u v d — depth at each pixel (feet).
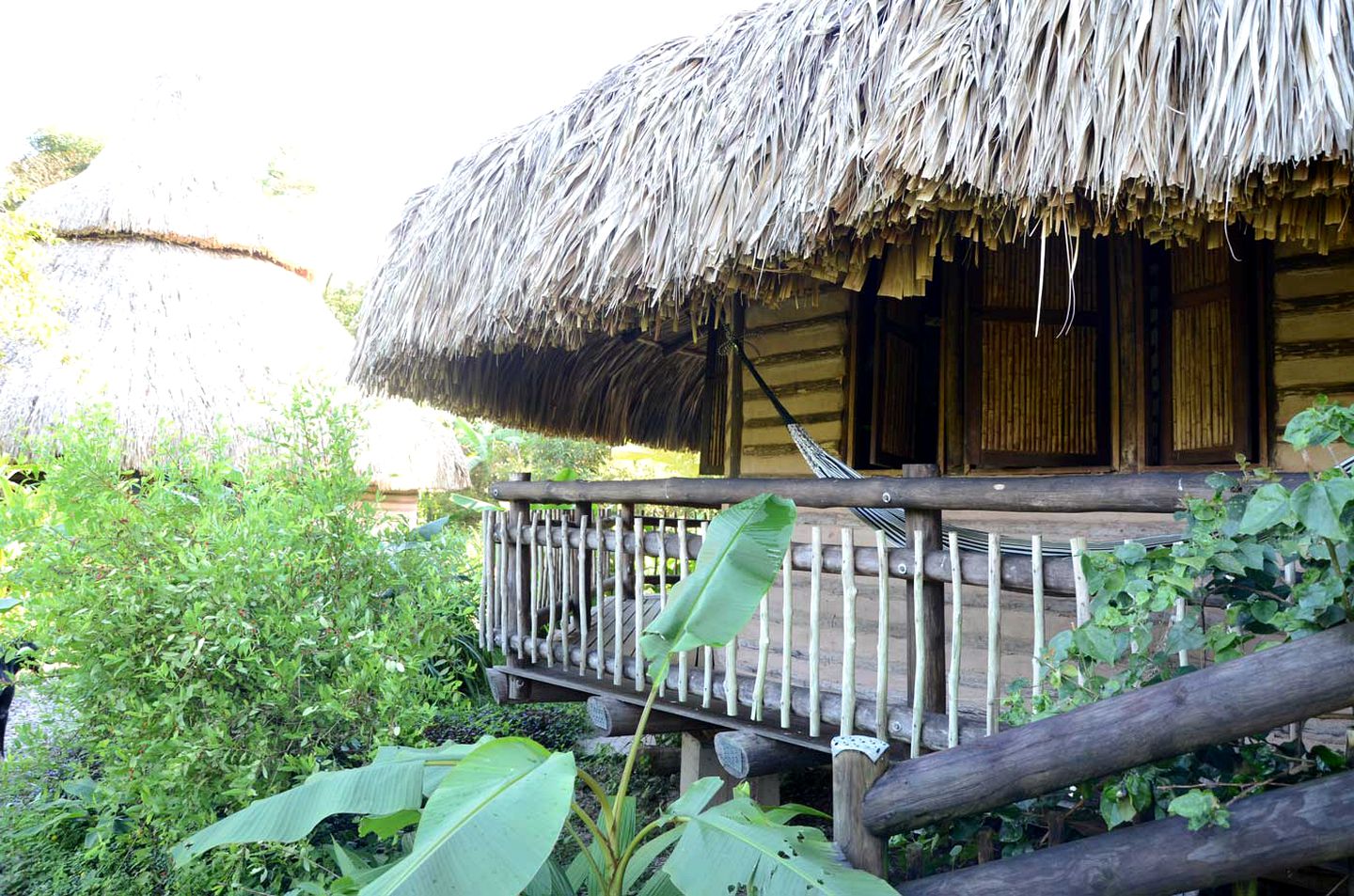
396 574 16.31
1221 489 6.86
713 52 12.03
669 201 11.40
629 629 15.29
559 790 7.04
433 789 9.05
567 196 13.17
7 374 34.81
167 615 14.25
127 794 14.06
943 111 8.46
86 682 14.17
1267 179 7.18
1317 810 5.17
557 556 16.01
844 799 6.59
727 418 18.04
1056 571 8.08
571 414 24.91
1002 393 14.20
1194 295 12.50
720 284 11.27
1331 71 6.79
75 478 15.16
